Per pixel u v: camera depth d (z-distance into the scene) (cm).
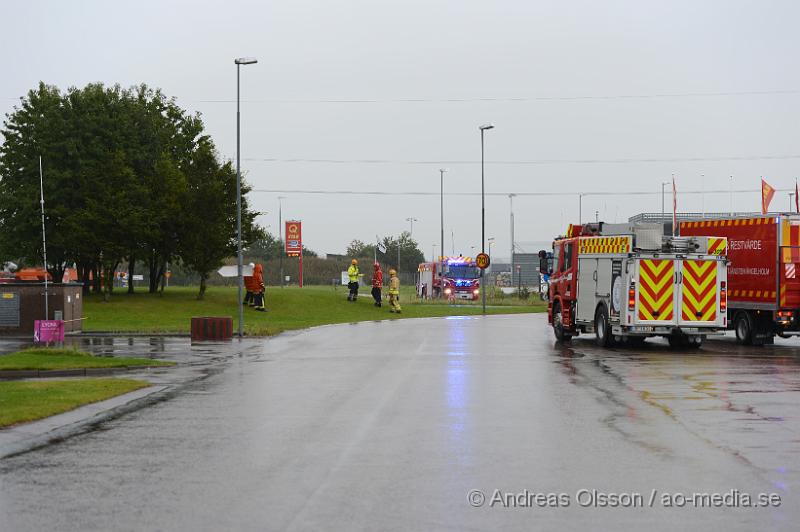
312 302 5322
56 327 2475
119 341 3084
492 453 1006
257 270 4822
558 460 963
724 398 1489
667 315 2528
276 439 1111
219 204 4984
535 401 1460
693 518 725
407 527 697
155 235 4825
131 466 949
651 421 1238
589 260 2778
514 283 11238
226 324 3148
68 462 973
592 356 2380
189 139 5612
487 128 5656
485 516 731
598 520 720
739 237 2794
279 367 2116
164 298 5134
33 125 5006
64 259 5100
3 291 3481
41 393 1566
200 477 888
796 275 2630
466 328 3806
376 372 1970
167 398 1542
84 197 4809
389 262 12769
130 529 697
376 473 902
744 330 2812
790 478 870
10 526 709
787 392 1571
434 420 1259
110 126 5100
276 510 752
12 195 4797
